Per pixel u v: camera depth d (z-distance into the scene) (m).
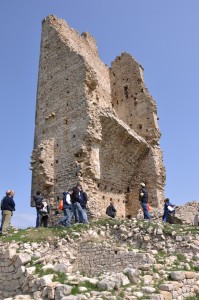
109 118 23.67
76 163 21.36
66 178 21.66
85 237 14.79
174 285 8.82
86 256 13.79
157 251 13.30
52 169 22.70
